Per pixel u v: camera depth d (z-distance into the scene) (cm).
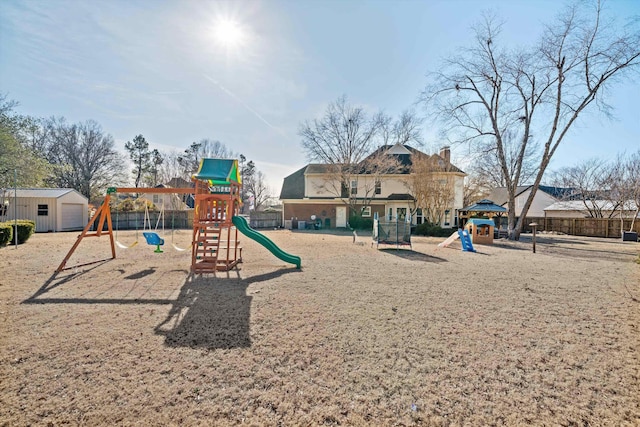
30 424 219
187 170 4209
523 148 1770
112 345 350
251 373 294
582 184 2945
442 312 486
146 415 231
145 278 705
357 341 371
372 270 832
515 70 1706
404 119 2658
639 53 1472
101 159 3872
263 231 2306
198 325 417
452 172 2292
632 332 413
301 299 547
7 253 1031
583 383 286
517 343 374
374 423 227
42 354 325
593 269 877
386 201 2622
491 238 1595
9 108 1602
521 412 241
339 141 2608
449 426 225
